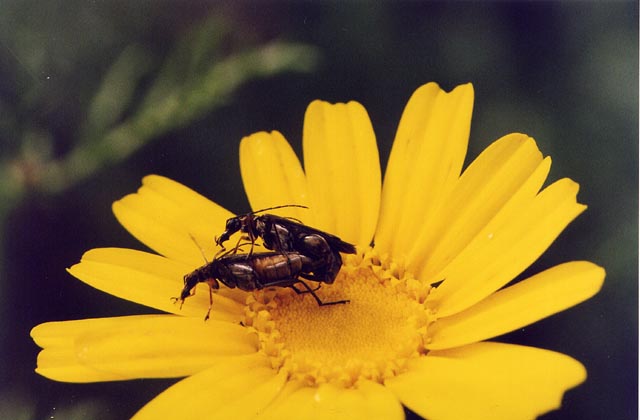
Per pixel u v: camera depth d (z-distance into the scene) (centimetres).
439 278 15
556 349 17
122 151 17
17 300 17
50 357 14
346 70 18
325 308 15
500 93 17
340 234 16
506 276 14
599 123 17
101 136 17
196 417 14
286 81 18
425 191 15
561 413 16
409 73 18
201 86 17
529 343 17
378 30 18
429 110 15
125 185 17
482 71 17
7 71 17
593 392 16
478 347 14
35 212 17
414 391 14
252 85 18
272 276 15
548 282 14
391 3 18
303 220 16
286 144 16
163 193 16
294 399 14
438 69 18
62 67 18
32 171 17
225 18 18
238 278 15
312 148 16
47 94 17
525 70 17
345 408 14
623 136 17
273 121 18
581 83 17
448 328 15
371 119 18
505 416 14
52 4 18
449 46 18
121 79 17
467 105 15
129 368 14
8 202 17
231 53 18
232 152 18
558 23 17
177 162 18
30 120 17
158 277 15
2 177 17
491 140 17
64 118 17
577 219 17
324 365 15
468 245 15
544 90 17
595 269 14
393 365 15
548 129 17
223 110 18
